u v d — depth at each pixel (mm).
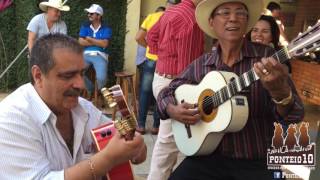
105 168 1779
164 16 3863
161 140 3672
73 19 7711
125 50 8109
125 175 2014
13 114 1809
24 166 1775
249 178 2551
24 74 7910
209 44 4750
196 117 2725
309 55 2223
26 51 7773
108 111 6469
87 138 2064
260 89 2498
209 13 2723
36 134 1833
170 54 3791
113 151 1774
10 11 7828
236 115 2482
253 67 2350
